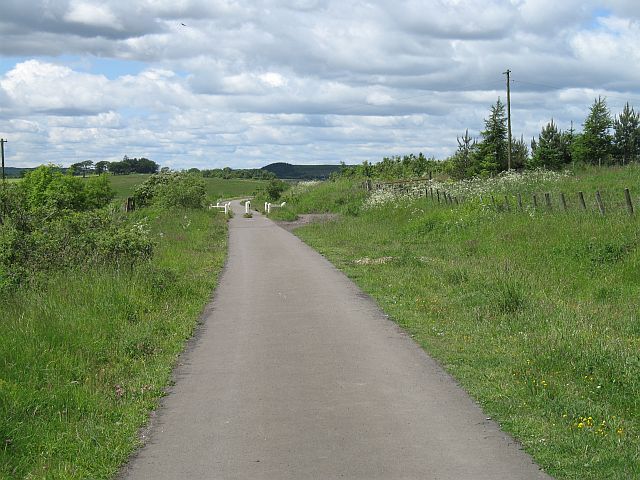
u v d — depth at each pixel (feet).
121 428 21.02
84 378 25.50
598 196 61.21
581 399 22.30
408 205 97.30
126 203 124.77
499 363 27.04
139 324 33.63
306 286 47.60
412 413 21.84
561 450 18.39
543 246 54.13
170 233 84.53
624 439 19.01
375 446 19.15
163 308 38.37
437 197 95.14
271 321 36.47
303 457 18.51
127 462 18.69
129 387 24.99
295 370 27.07
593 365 24.95
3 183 48.65
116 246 45.83
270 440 19.84
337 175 208.23
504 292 37.24
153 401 23.59
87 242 45.70
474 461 17.99
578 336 28.71
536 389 23.24
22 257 42.42
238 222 121.60
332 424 20.99
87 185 165.78
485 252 59.52
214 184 412.77
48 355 25.84
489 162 162.50
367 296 43.29
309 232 91.81
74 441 19.92
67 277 39.52
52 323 29.22
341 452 18.78
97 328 30.89
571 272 46.98
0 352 25.09
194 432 20.72
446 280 45.62
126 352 29.43
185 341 32.32
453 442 19.35
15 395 21.72
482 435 19.88
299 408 22.57
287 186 224.53
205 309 40.27
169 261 58.34
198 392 24.64
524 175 104.22
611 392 22.76
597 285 42.78
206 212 138.10
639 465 17.26
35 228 45.93
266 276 52.95
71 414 21.93
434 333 32.58
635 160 164.14
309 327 34.76
